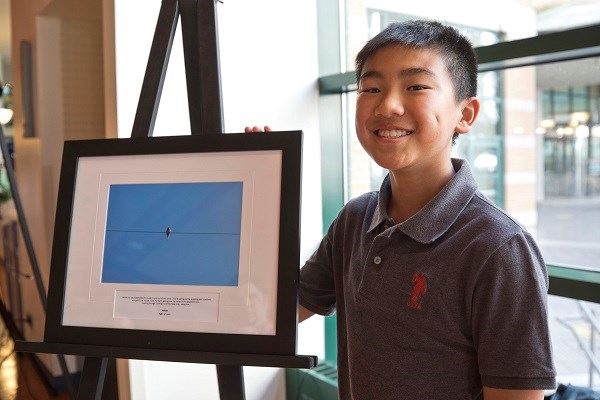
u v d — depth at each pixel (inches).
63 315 43.4
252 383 96.3
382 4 91.0
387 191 41.1
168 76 82.2
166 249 42.3
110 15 79.5
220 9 86.7
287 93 94.4
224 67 87.5
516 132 78.2
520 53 66.2
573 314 71.4
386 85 36.6
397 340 37.0
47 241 122.6
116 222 43.9
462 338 35.4
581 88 68.4
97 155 45.3
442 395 36.1
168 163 43.6
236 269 40.4
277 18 92.7
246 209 41.0
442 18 80.8
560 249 74.7
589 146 70.1
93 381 44.1
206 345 39.7
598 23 60.0
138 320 41.6
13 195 94.0
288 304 38.5
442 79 36.4
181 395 86.9
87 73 124.4
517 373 32.4
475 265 34.0
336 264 45.1
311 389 95.8
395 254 37.5
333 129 100.4
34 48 121.3
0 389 124.8
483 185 85.0
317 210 99.3
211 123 46.3
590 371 70.2
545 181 75.9
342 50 99.6
